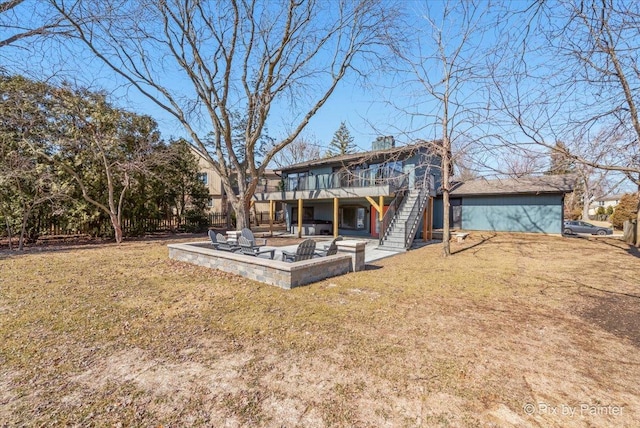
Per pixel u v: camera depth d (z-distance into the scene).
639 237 11.70
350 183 15.91
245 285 5.75
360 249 7.43
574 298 5.18
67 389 2.46
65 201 12.78
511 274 7.06
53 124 11.87
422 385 2.58
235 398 2.38
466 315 4.31
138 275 6.47
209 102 13.40
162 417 2.15
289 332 3.64
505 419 2.17
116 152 13.42
